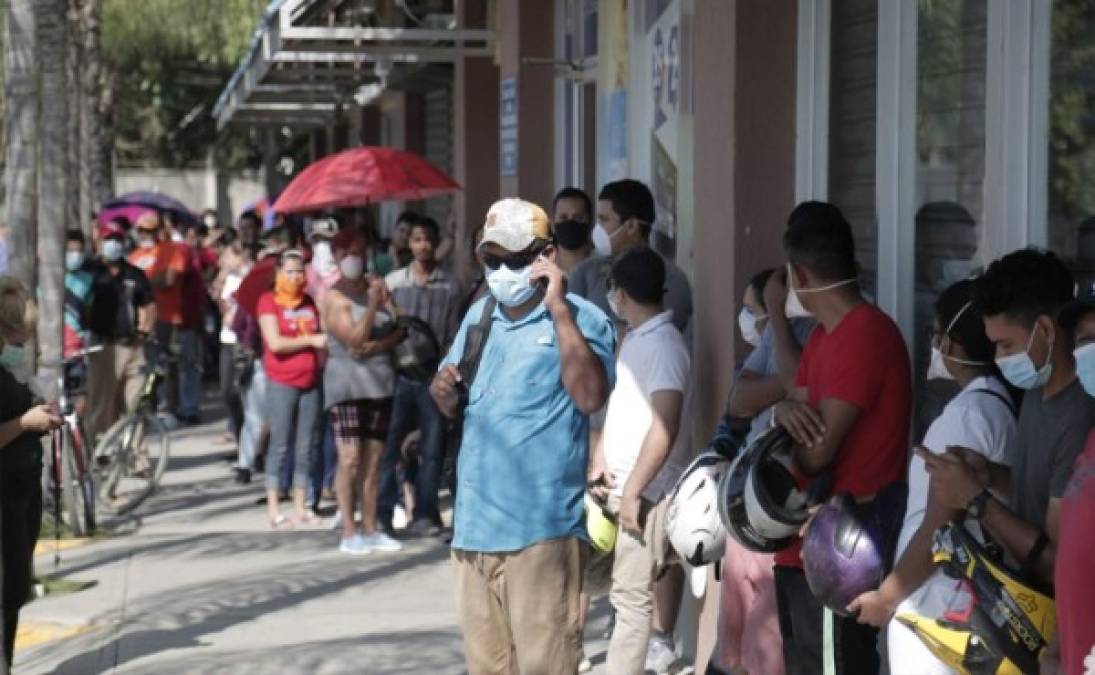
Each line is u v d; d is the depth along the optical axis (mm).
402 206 22609
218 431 19203
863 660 5883
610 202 8086
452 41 15578
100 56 26219
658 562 7246
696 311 8188
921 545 4922
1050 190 6043
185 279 19672
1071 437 4527
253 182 46438
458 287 11727
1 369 7664
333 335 11391
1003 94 6219
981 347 5090
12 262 11812
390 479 12008
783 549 5785
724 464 6609
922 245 6891
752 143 7695
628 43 10180
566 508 6211
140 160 46750
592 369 6094
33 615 9992
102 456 13594
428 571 10977
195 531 12766
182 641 9266
